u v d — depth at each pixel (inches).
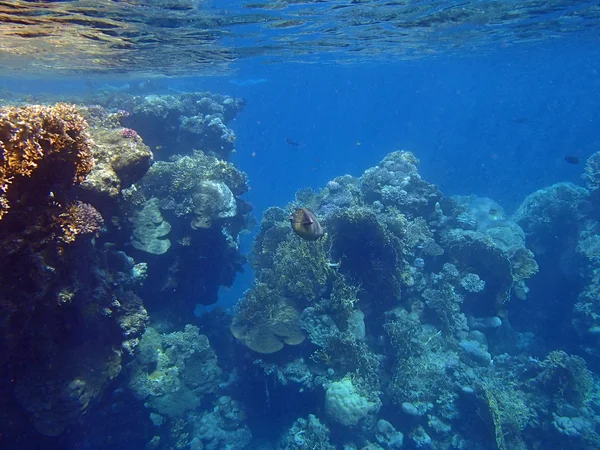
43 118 194.7
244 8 496.7
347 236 446.0
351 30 718.5
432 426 402.3
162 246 421.4
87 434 350.9
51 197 215.9
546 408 422.0
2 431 267.1
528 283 662.5
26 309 217.3
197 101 740.7
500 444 371.9
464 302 521.7
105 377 290.4
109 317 298.0
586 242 604.4
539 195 740.7
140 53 699.4
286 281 446.6
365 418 376.8
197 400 452.4
